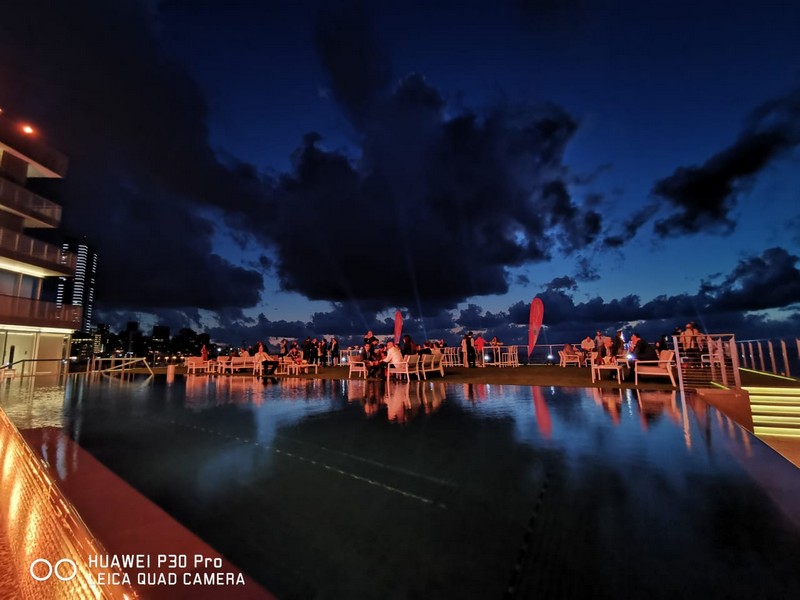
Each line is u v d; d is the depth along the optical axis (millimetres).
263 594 1866
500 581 1904
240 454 4152
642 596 1752
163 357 28703
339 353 21922
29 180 28016
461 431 4805
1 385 13469
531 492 2906
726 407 6676
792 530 2270
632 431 4574
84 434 5332
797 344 9312
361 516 2645
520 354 21219
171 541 2387
